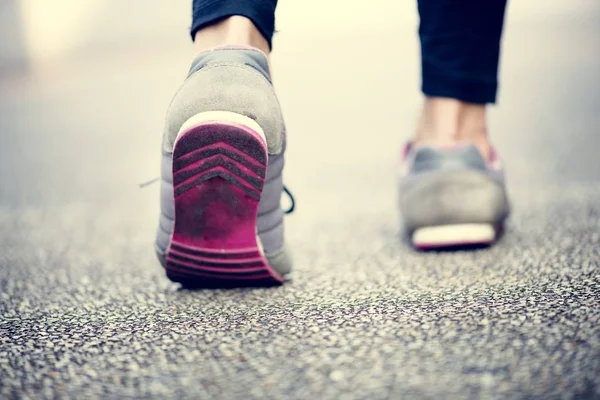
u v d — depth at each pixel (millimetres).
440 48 1234
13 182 2416
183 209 926
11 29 7598
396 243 1335
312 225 1568
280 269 1012
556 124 2852
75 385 675
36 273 1199
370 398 612
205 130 872
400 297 917
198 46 973
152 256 1323
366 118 3387
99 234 1572
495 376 643
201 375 684
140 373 697
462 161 1209
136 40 8805
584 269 992
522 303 845
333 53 6273
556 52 5375
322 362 696
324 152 2631
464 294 909
